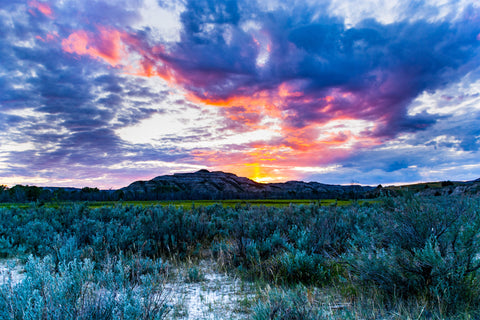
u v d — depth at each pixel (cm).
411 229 485
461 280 403
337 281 555
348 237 733
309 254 666
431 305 383
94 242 730
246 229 867
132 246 760
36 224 1043
